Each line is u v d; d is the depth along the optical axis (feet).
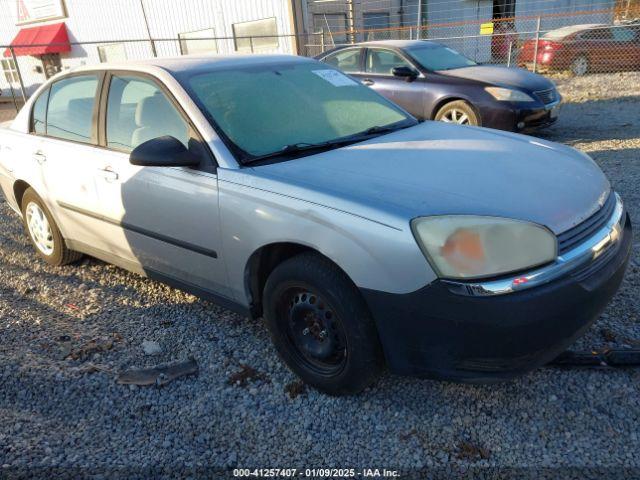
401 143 10.48
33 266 15.39
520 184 8.55
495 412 8.64
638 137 25.76
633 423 8.22
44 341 11.24
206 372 10.09
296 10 52.39
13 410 9.25
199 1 58.29
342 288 8.25
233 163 9.51
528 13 70.33
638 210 16.26
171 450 8.30
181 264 10.86
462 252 7.32
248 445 8.34
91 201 12.26
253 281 9.77
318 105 11.46
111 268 14.85
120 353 10.80
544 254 7.51
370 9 61.05
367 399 9.12
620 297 11.57
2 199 22.57
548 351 7.59
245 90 10.93
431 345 7.64
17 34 80.28
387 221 7.66
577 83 44.27
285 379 9.77
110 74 12.00
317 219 8.25
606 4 69.82
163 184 10.39
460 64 28.60
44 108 13.91
